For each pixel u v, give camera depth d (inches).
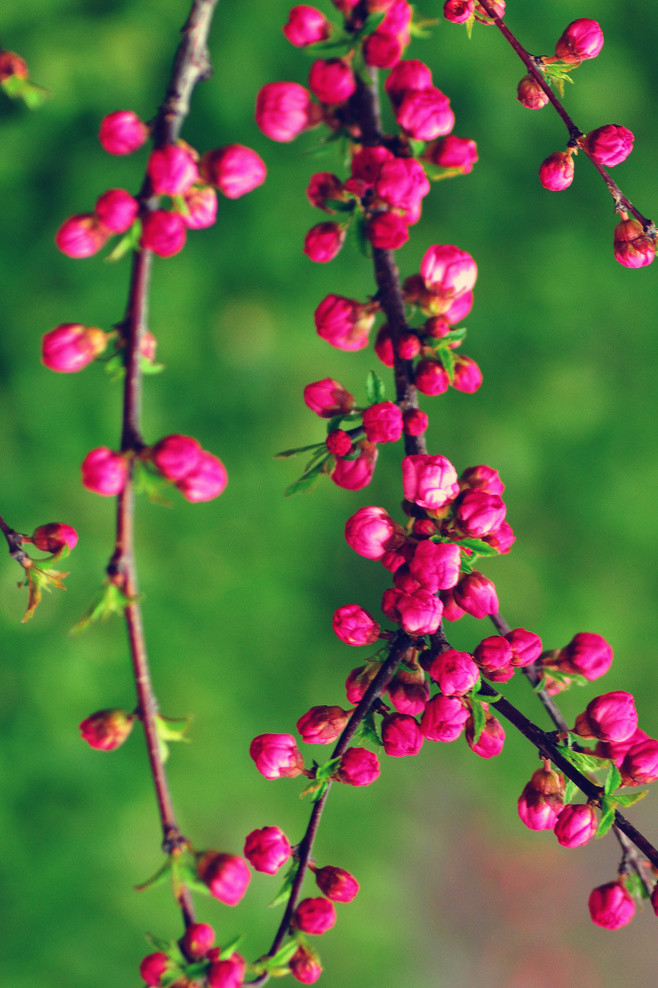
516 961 105.8
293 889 31.7
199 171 31.4
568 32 33.2
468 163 32.1
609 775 31.8
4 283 91.9
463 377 32.6
